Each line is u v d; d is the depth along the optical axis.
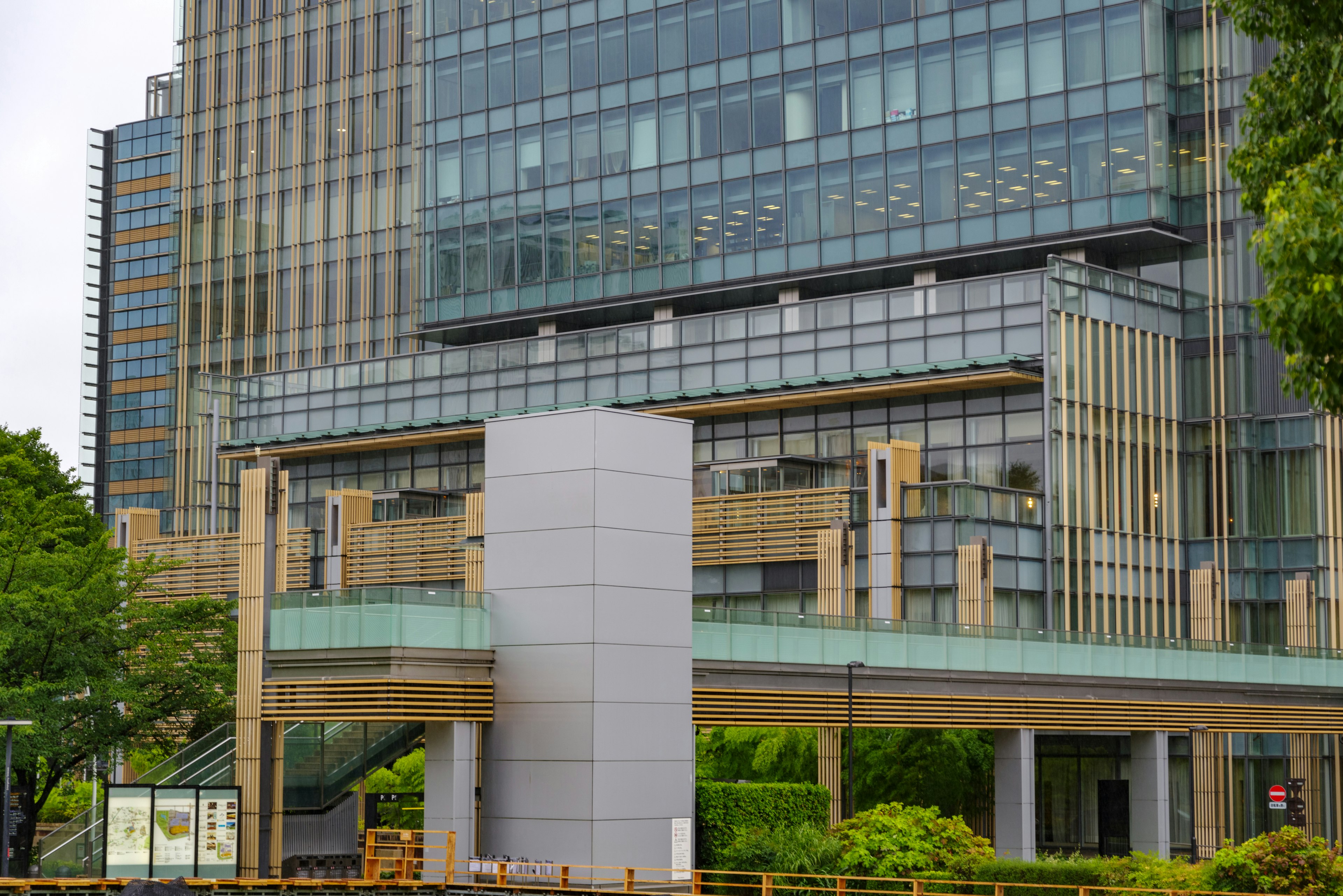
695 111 69.88
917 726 42.97
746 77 68.62
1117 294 62.69
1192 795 51.31
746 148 68.38
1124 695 49.28
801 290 67.62
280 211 94.31
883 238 64.94
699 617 38.47
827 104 66.69
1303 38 22.75
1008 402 60.44
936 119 64.38
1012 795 46.09
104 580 43.78
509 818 35.84
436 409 73.88
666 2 70.94
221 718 45.50
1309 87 22.28
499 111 75.38
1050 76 62.59
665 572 36.94
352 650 35.50
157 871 35.78
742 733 52.72
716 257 68.62
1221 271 64.50
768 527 61.53
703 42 69.94
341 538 70.69
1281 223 19.59
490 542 37.28
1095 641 48.56
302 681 36.25
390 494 71.56
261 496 38.59
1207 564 63.09
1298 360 20.77
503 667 36.47
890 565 57.41
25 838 43.31
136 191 144.12
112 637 43.44
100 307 147.88
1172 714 50.25
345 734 40.53
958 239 63.53
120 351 141.00
